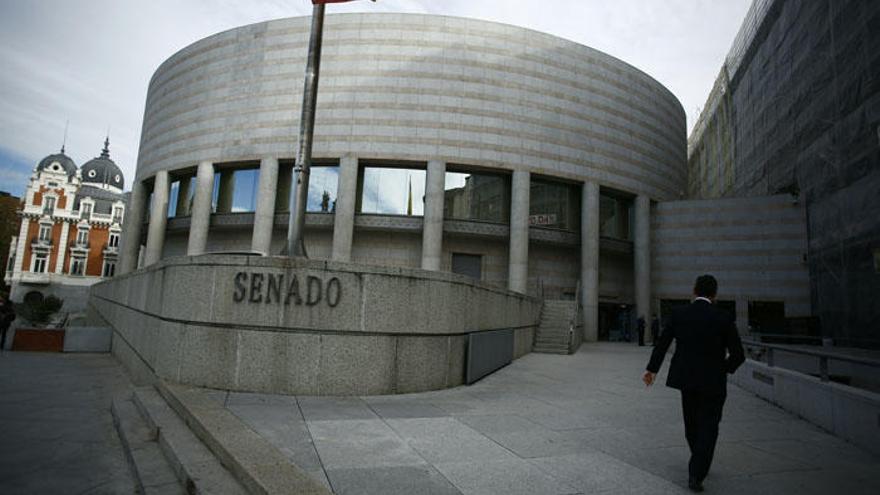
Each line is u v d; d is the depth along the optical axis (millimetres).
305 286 7656
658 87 32594
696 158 50125
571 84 28844
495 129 27109
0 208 81062
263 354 7484
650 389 9984
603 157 29125
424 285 8594
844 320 20578
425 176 27125
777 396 8672
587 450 5230
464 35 27562
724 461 5156
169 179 30703
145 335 10047
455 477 4195
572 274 29672
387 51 27188
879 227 17984
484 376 10797
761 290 28031
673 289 30016
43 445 5492
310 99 9672
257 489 3541
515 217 26781
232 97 28562
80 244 75750
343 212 25938
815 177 23578
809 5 23547
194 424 5297
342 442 5047
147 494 3945
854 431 6039
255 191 28766
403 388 8133
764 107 30125
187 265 8062
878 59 17969
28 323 43656
